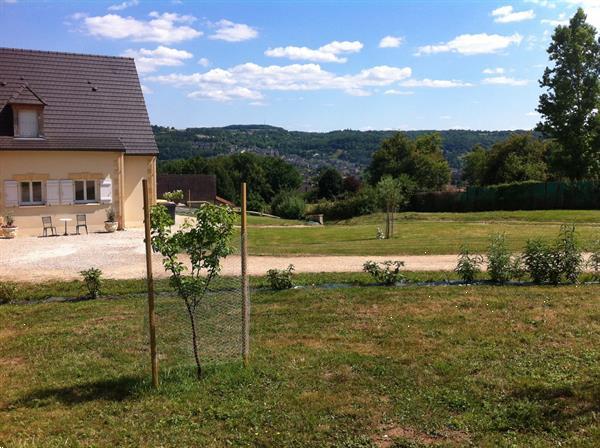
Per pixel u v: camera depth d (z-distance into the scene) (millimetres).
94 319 10672
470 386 6828
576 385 6680
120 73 29125
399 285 13031
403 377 7234
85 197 25078
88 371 7902
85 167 24750
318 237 26734
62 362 8320
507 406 6219
